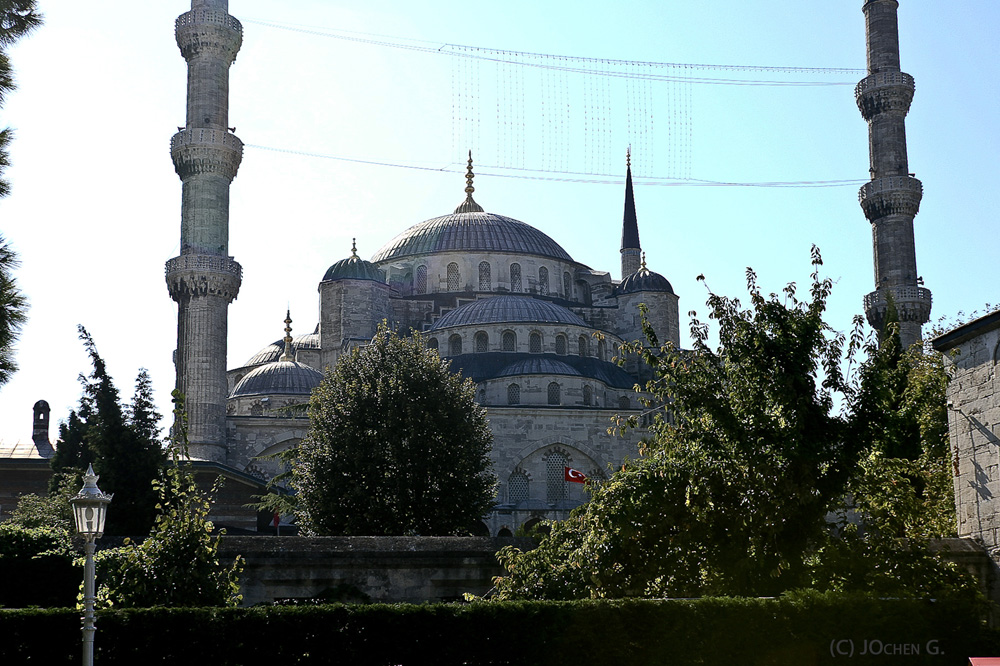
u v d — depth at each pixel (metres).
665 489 34.19
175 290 105.88
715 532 33.94
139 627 28.34
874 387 34.53
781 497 33.31
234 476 86.31
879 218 119.50
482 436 71.38
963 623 30.28
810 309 35.16
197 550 33.28
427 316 127.56
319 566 39.25
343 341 116.19
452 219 139.62
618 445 105.94
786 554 33.41
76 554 37.34
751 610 29.73
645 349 36.69
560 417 105.25
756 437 33.69
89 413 68.25
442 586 39.94
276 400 114.44
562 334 116.19
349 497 63.38
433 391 68.81
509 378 107.69
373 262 139.62
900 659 29.75
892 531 35.50
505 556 37.59
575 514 36.38
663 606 29.67
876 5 122.31
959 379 38.97
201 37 109.56
